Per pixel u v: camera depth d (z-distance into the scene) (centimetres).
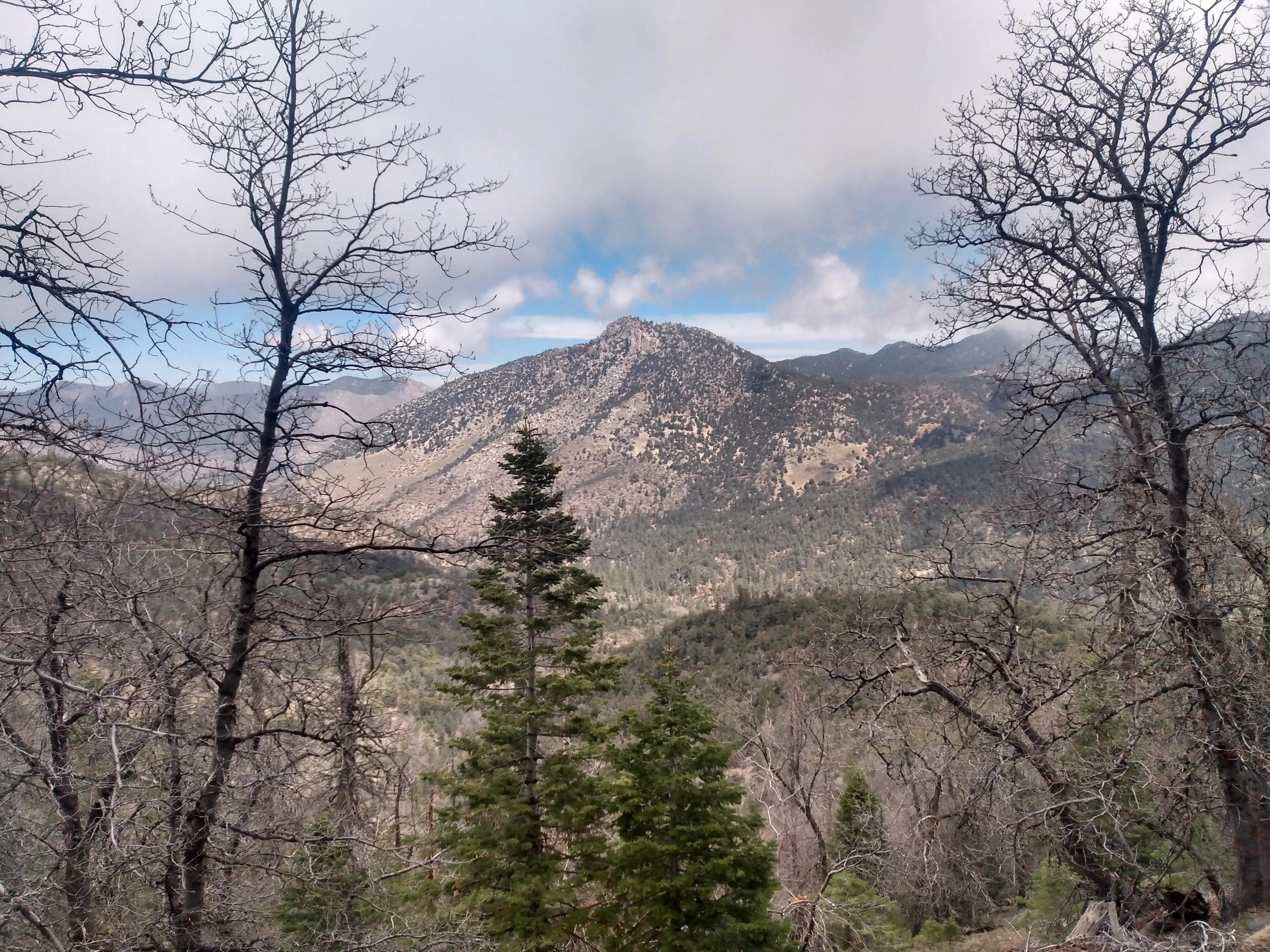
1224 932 524
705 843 981
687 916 961
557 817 1170
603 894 1138
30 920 363
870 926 1209
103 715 403
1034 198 685
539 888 1070
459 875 1113
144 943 454
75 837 461
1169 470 646
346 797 514
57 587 440
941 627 695
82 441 312
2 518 365
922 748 736
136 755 436
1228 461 592
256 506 461
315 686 507
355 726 497
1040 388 645
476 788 1177
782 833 1372
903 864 862
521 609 1334
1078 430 655
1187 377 591
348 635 494
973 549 690
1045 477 661
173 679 452
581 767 1312
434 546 493
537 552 1255
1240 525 565
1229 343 577
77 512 402
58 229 288
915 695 670
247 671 515
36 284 280
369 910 649
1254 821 566
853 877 1358
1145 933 599
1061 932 860
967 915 1281
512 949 1019
